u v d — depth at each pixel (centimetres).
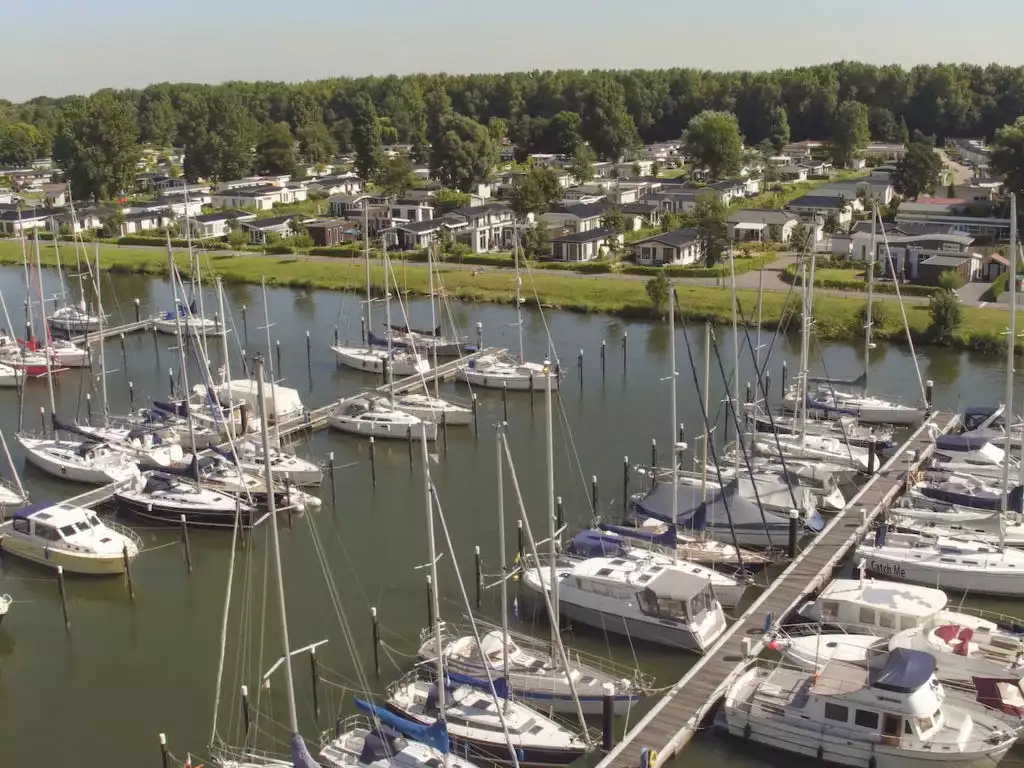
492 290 10894
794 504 4778
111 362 8656
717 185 16400
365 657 3884
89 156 16575
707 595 3894
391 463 6078
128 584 4484
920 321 8819
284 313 10381
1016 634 3722
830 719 3173
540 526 5084
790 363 8125
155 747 3369
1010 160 12900
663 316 9762
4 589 4553
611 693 3341
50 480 5791
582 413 6981
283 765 3112
